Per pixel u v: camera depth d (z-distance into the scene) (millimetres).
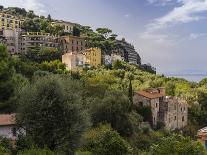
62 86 51844
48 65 140125
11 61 85438
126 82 142625
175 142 42406
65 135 49406
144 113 107438
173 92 145125
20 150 44781
